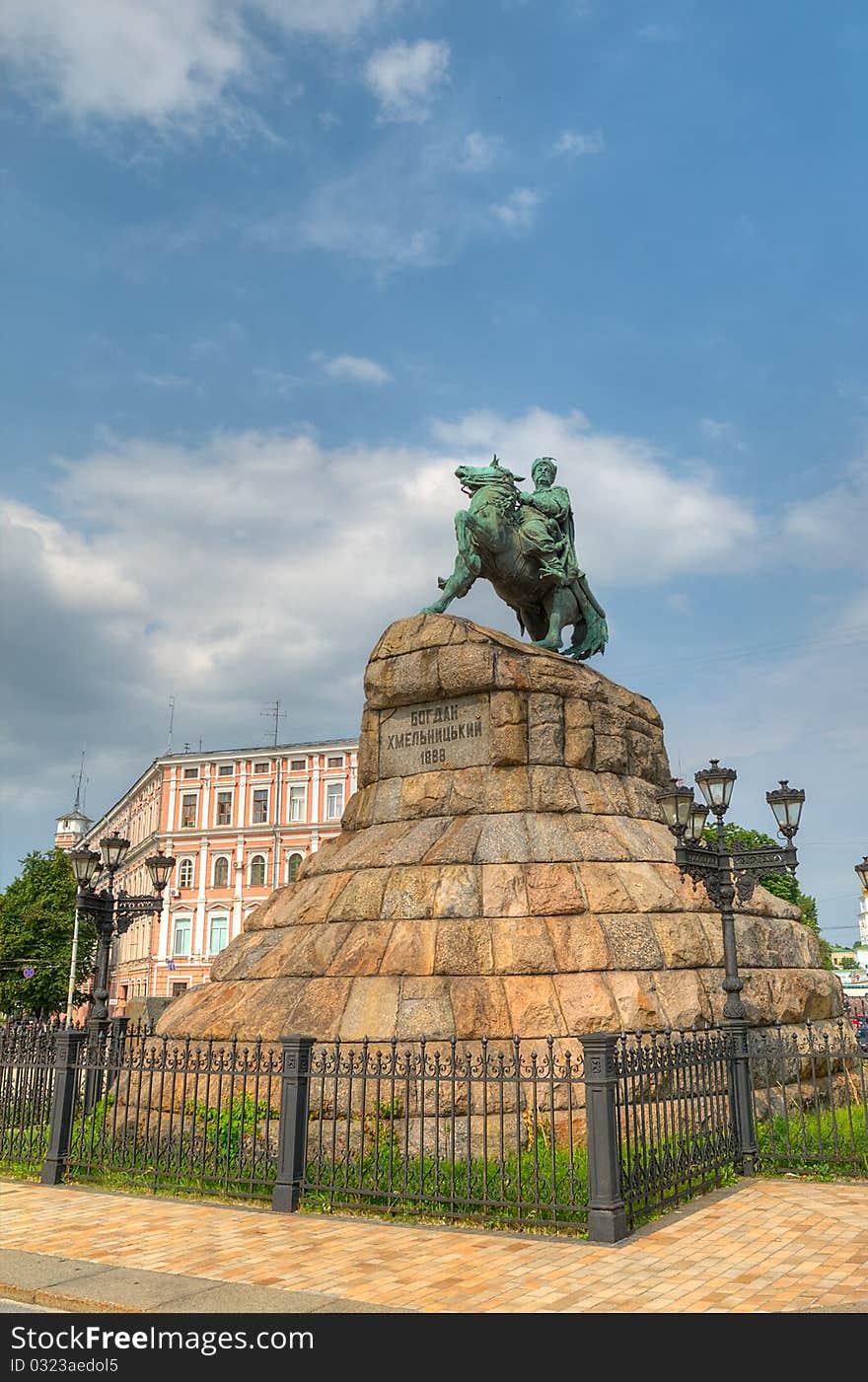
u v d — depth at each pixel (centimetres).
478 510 1599
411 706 1471
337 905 1282
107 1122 1085
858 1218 823
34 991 5841
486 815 1336
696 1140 932
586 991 1127
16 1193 973
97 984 1510
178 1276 687
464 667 1401
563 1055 1062
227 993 1273
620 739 1477
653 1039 905
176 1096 1099
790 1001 1331
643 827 1405
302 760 6356
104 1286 666
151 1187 975
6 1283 673
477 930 1180
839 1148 1016
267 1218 855
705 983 1216
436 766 1420
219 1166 980
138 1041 1332
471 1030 1089
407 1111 873
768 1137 1077
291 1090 909
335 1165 935
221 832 6303
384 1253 740
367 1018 1109
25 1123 1118
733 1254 725
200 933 6197
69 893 6162
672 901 1271
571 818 1334
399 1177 920
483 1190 823
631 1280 666
